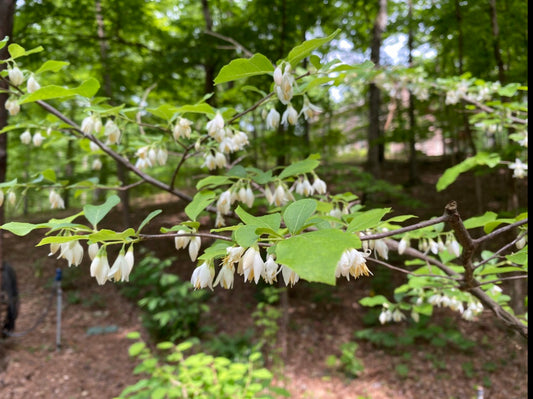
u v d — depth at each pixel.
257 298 8.29
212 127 1.97
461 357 6.01
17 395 5.02
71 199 12.58
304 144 6.90
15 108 2.16
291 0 7.30
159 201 14.16
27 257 10.66
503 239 6.32
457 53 7.42
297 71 2.88
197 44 7.59
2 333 5.94
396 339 6.61
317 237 0.77
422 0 8.26
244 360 5.75
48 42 6.73
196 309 6.58
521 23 5.56
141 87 8.62
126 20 8.07
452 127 6.46
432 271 2.41
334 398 5.29
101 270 1.31
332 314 7.74
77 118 7.49
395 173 14.20
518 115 3.39
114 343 6.60
